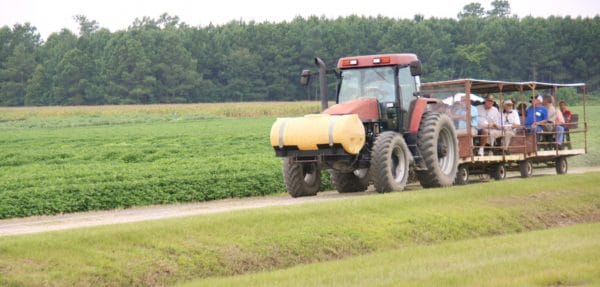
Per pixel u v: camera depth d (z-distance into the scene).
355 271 19.58
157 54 198.50
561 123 46.16
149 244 21.73
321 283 18.12
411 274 18.53
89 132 99.62
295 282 18.45
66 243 20.83
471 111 40.66
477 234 27.38
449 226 27.09
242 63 198.62
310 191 37.28
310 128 35.00
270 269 22.19
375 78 37.16
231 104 160.25
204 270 21.31
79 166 50.66
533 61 193.12
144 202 36.75
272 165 47.25
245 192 39.69
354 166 36.06
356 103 36.19
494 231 28.02
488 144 41.34
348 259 22.00
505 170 43.31
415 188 38.50
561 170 46.81
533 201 31.64
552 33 194.00
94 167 49.47
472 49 190.62
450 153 38.19
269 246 23.02
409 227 26.20
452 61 193.88
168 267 20.89
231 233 23.36
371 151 35.28
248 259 22.27
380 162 34.81
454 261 20.34
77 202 35.09
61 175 44.59
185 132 93.25
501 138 42.31
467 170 40.72
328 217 25.75
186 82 199.00
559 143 46.12
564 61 194.62
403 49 193.38
